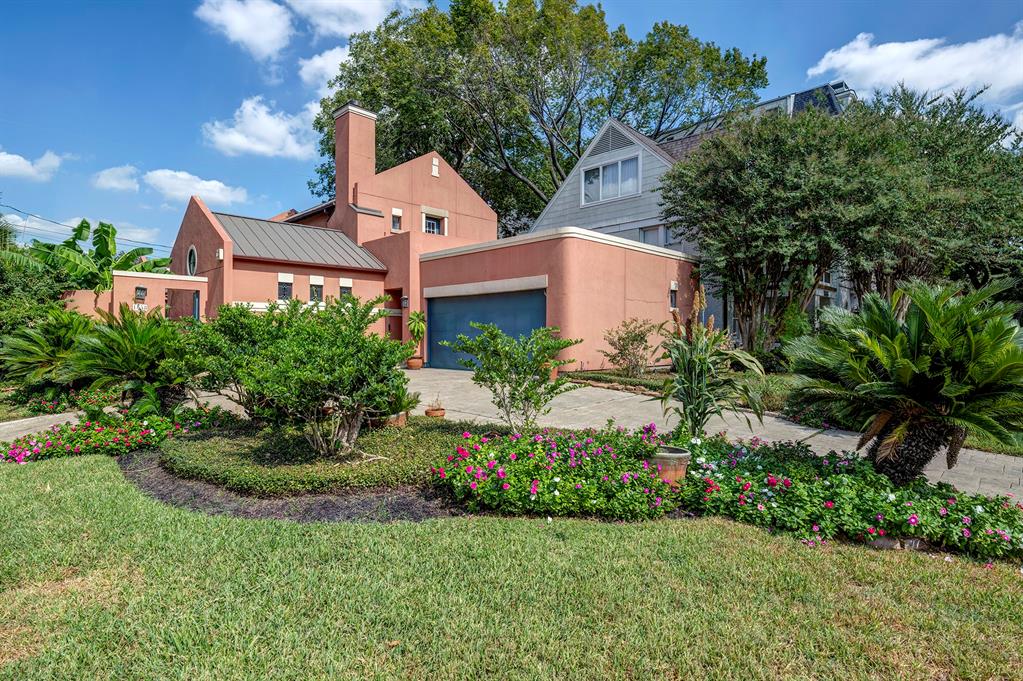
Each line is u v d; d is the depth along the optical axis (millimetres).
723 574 3617
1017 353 4152
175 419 7992
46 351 11008
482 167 33562
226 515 4680
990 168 15406
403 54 26812
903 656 2773
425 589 3330
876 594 3408
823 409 5418
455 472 5098
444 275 17938
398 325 20562
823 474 5207
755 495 4723
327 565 3648
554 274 14531
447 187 24516
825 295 20953
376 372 5883
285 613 3041
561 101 31500
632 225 20562
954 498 4621
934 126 16797
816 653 2764
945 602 3342
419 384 13703
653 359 16266
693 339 6324
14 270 18156
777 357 15508
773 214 15219
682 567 3709
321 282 18750
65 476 5805
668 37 30312
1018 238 15711
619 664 2633
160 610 3092
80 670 2582
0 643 2805
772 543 4176
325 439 6371
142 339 8211
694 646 2799
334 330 6098
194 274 18938
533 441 6016
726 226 15758
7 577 3494
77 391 10867
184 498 5176
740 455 5773
